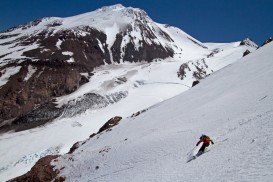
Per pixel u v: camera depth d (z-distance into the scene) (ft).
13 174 213.87
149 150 102.68
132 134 143.13
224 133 77.36
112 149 134.00
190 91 176.35
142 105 341.21
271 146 53.16
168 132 111.55
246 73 144.77
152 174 76.02
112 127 186.70
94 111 336.90
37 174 137.18
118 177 95.96
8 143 264.93
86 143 179.01
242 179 46.83
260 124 67.72
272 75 112.88
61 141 261.24
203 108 120.47
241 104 97.71
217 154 64.13
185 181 58.29
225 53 555.28
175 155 83.20
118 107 340.18
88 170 125.80
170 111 150.71
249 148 57.57
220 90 140.77
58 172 137.28
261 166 48.06
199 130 94.48
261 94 96.63
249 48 570.87
